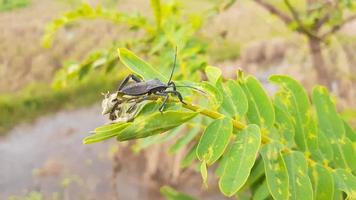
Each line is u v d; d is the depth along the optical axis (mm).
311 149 322
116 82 2518
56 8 3590
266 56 2199
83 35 3049
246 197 388
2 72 2783
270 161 288
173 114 260
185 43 479
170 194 453
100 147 2020
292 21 636
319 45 667
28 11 3611
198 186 1497
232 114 290
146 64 285
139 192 1631
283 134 314
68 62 570
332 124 338
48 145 2146
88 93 2502
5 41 3074
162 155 1548
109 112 265
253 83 310
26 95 2494
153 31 514
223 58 2207
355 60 1029
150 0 486
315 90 345
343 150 331
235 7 2523
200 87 285
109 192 1753
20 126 2326
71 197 1783
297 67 1155
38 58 2863
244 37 2359
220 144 271
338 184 313
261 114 307
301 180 289
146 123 258
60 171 1925
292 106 326
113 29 3055
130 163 1682
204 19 616
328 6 619
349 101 966
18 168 2000
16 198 1824
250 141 272
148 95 267
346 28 1234
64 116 2385
